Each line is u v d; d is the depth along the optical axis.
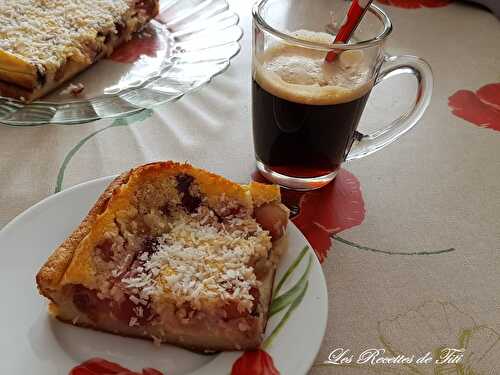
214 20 0.35
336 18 0.27
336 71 0.24
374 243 0.24
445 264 0.23
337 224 0.24
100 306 0.18
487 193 0.27
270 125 0.24
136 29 0.34
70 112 0.27
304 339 0.18
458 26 0.39
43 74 0.28
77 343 0.18
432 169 0.28
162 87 0.30
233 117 0.30
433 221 0.25
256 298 0.18
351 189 0.26
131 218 0.20
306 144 0.24
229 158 0.27
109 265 0.19
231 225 0.21
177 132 0.28
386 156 0.28
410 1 0.41
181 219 0.21
